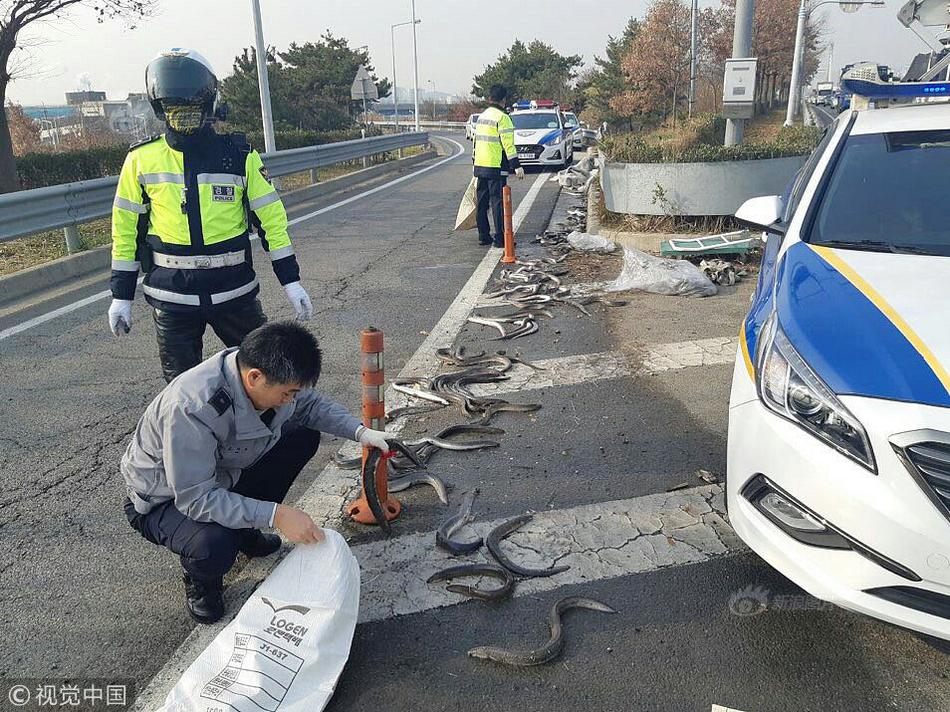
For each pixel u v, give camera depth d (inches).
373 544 131.4
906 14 248.7
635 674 100.7
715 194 345.1
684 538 130.3
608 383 200.5
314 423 124.1
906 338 98.4
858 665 101.0
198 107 132.8
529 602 115.5
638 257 296.5
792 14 1401.3
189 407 99.4
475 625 110.7
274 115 1364.4
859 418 92.0
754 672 100.4
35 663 105.7
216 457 107.9
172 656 106.7
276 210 145.9
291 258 148.6
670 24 1368.1
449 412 185.5
